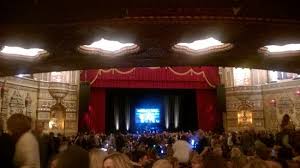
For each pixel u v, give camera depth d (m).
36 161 4.37
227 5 7.89
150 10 7.98
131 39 9.61
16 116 4.59
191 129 30.91
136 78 25.66
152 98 32.19
